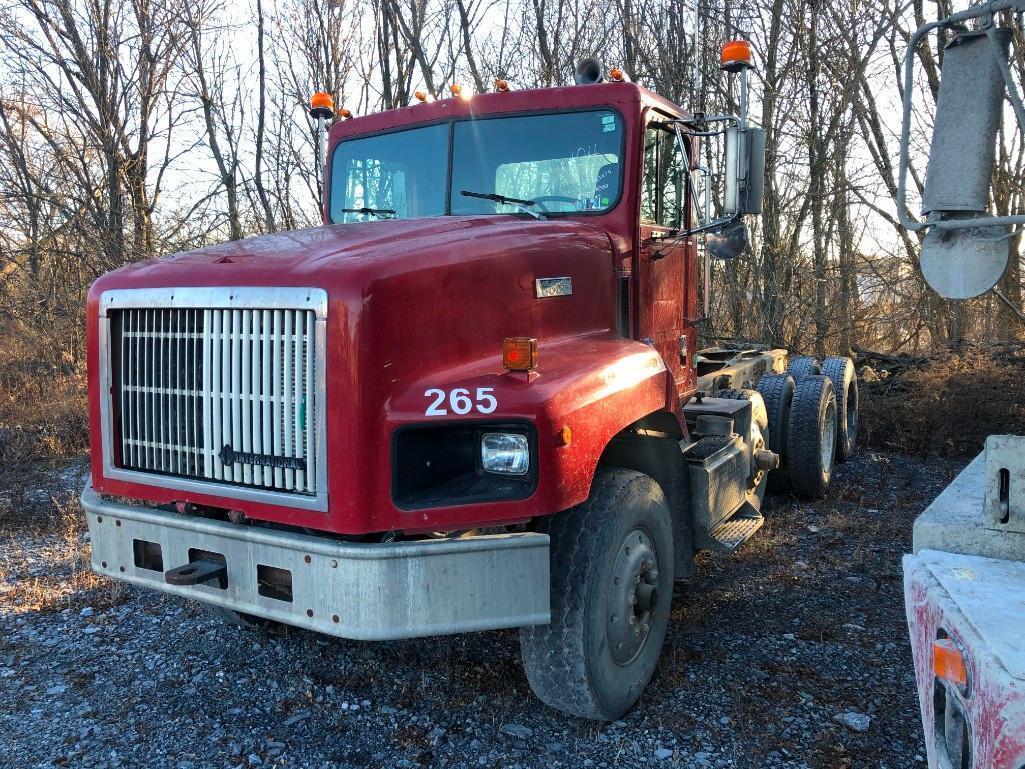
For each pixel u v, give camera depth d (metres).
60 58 13.70
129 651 3.97
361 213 4.62
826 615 4.28
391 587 2.61
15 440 8.48
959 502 2.22
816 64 13.16
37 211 13.72
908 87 2.09
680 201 4.74
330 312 2.66
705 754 3.04
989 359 9.30
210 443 2.96
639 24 14.51
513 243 3.36
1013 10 1.89
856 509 6.25
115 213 13.60
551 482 2.76
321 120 4.88
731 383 6.41
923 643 1.89
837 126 13.38
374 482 2.69
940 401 8.38
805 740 3.12
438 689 3.55
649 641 3.45
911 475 7.31
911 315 12.41
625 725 3.25
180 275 3.00
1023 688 1.41
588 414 2.96
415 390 2.78
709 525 4.08
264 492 2.82
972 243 1.98
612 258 3.97
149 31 14.00
